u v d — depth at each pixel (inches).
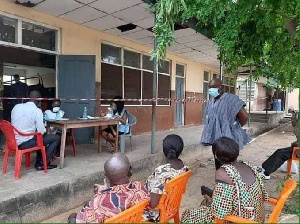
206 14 173.5
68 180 157.9
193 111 490.3
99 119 209.2
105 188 84.2
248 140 156.7
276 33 206.5
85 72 257.1
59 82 260.4
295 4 136.9
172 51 391.9
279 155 176.1
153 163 228.4
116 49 321.4
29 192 138.0
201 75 510.6
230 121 149.8
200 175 222.7
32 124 158.9
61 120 190.5
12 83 273.9
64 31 259.1
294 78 269.9
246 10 159.5
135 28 282.8
